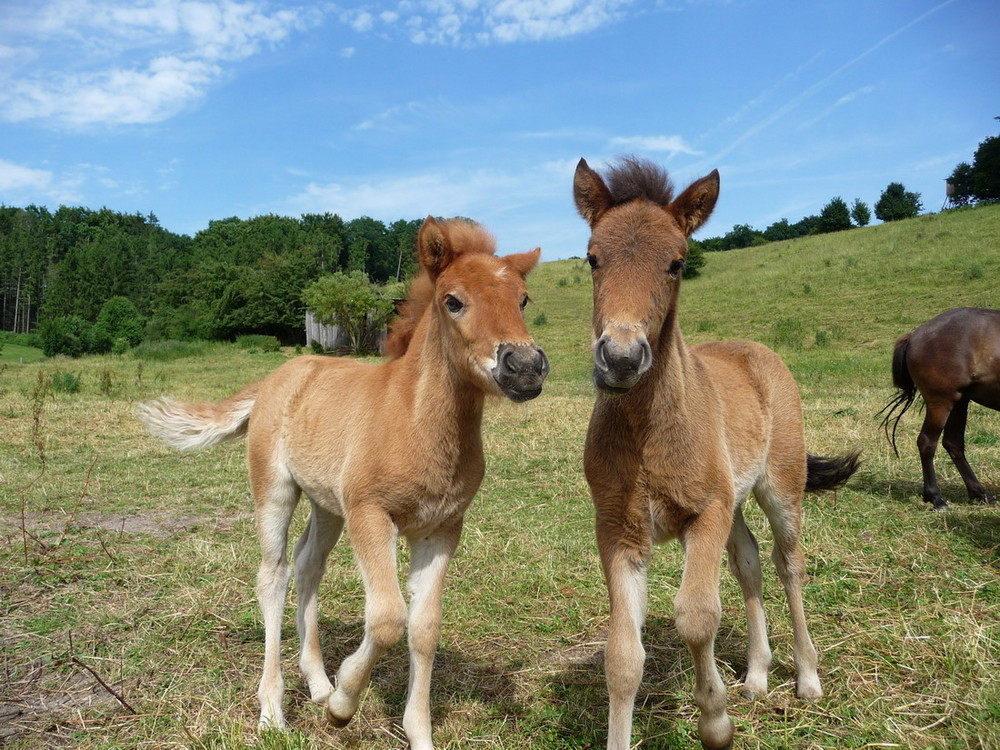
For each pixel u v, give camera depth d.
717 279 38.66
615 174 3.19
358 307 34.16
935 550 5.39
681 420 2.90
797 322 24.92
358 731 3.37
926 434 6.98
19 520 6.46
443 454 3.18
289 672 3.97
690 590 2.87
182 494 7.45
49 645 4.15
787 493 3.86
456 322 3.13
